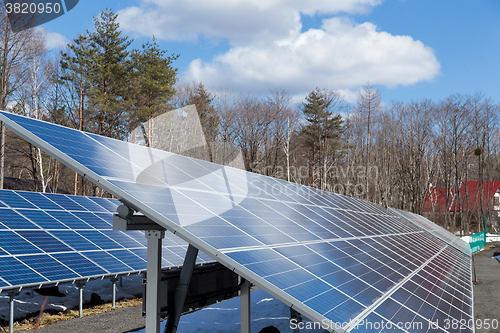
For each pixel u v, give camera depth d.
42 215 15.70
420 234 21.12
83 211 18.03
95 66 43.53
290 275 5.54
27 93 42.91
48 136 5.62
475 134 75.44
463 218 73.50
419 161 71.44
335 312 5.01
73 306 15.74
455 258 17.52
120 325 13.59
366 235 11.12
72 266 13.25
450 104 73.38
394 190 80.56
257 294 18.56
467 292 10.02
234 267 5.06
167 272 7.07
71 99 44.62
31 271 11.96
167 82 45.81
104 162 5.79
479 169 75.12
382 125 79.38
